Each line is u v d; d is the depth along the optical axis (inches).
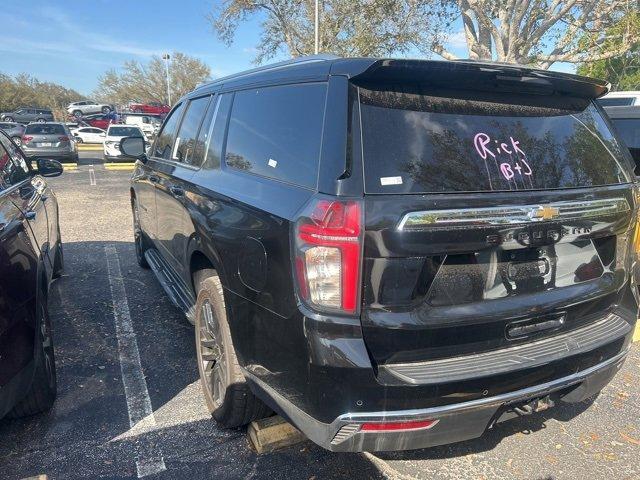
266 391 91.2
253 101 114.9
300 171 87.5
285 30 909.8
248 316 94.1
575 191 92.9
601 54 494.9
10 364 95.4
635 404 130.6
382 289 77.0
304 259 78.6
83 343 157.1
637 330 173.0
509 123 91.5
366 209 75.7
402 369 79.4
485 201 82.0
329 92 85.4
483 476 104.1
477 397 82.1
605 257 102.3
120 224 335.3
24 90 2506.2
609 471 106.2
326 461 107.3
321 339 77.1
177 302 147.2
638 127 207.2
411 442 80.7
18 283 102.7
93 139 1289.4
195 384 135.9
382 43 685.3
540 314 90.5
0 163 133.6
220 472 103.5
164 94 2613.2
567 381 91.9
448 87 87.7
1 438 112.2
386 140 80.4
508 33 533.6
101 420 119.3
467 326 83.0
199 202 120.2
